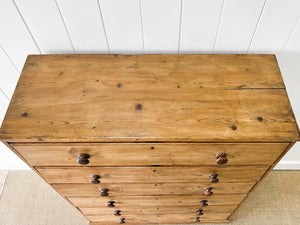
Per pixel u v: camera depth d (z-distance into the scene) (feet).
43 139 2.06
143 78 2.47
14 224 4.39
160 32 2.65
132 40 2.74
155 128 2.11
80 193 3.15
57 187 2.98
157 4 2.38
